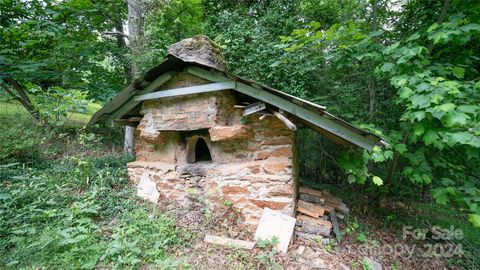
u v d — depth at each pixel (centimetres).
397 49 333
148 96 439
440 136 304
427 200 621
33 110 677
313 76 612
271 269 298
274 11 716
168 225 370
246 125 392
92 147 688
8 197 361
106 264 279
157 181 475
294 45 400
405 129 382
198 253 323
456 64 368
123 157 652
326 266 321
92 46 717
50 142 630
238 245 337
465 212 556
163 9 638
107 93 750
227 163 423
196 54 396
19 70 623
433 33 314
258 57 622
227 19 707
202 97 393
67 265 268
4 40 631
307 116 334
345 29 375
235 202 399
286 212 364
